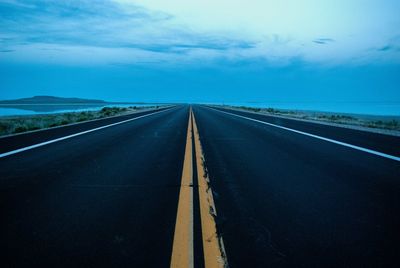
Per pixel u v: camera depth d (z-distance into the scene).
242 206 4.30
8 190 5.00
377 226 3.62
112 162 7.52
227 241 3.19
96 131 15.03
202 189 5.16
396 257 2.87
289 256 2.88
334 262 2.78
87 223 3.62
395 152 9.05
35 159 7.73
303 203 4.45
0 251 2.91
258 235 3.34
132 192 4.95
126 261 2.75
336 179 5.91
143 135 13.55
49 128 16.28
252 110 52.62
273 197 4.74
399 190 5.18
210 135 13.70
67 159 7.81
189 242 3.15
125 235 3.29
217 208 4.21
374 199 4.67
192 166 7.09
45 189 5.07
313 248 3.04
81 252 2.90
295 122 22.17
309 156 8.45
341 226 3.61
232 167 7.00
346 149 9.68
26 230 3.40
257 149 9.70
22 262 2.71
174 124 20.14
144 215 3.91
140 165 7.17
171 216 3.88
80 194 4.81
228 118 27.42
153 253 2.90
